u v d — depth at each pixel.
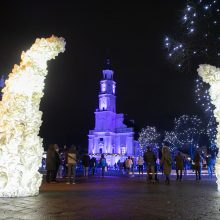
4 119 9.05
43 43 9.70
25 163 8.87
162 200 8.43
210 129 27.98
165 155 14.88
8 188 8.64
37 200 8.06
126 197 8.98
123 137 99.88
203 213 6.58
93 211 6.62
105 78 102.19
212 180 18.00
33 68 9.54
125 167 28.88
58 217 5.94
